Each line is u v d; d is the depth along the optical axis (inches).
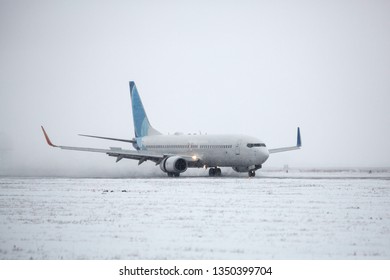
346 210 5625.0
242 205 6038.4
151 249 3774.6
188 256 3580.2
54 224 4776.1
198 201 6432.1
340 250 3732.8
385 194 7234.3
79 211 5610.2
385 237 4148.6
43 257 3607.3
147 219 5032.0
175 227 4586.6
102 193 7450.8
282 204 6117.1
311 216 5196.9
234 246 3846.0
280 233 4303.6
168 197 6875.0
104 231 4424.2
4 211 5644.7
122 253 3678.6
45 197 7017.7
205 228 4530.0
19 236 4242.1
